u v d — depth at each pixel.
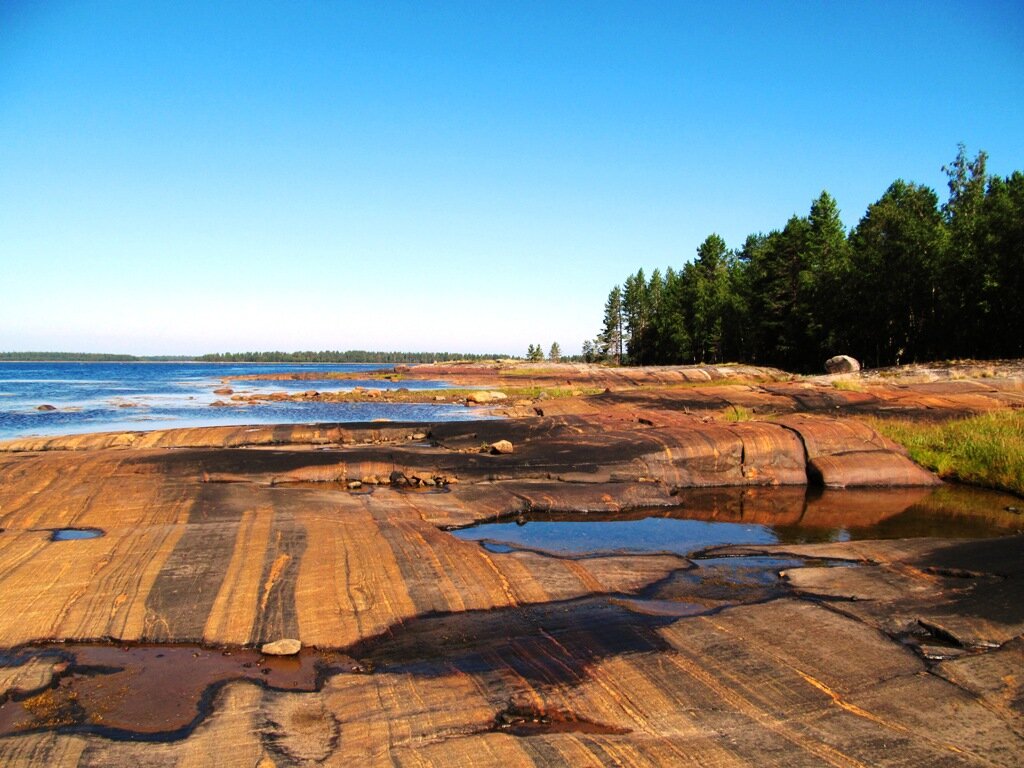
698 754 4.06
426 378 65.31
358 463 12.81
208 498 9.91
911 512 12.15
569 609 6.61
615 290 110.94
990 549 8.07
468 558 7.76
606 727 4.41
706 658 5.42
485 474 13.01
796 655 5.46
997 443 15.69
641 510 11.88
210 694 4.86
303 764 3.98
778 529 10.70
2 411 31.34
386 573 7.20
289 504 9.81
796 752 4.10
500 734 4.29
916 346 48.53
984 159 61.84
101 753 4.08
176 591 6.57
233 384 60.91
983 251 41.16
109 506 9.44
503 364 85.25
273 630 5.93
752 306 64.50
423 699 4.77
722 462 14.60
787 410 22.14
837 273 51.34
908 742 4.21
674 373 53.38
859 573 7.58
